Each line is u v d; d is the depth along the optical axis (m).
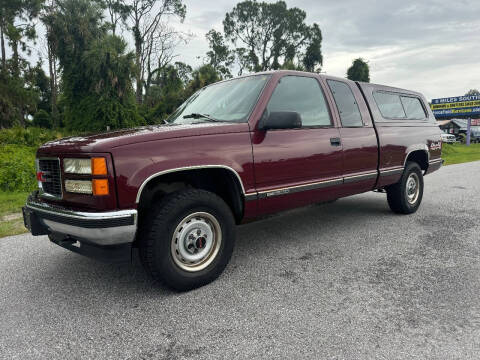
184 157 2.74
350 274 3.18
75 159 2.57
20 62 34.12
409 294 2.76
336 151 3.87
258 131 3.21
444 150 21.86
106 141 2.53
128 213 2.50
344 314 2.48
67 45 27.30
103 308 2.67
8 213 6.11
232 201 3.24
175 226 2.74
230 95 3.59
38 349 2.17
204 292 2.88
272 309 2.58
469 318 2.40
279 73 3.54
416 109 5.53
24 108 33.62
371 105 4.55
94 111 23.39
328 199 3.95
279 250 3.87
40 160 2.99
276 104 3.41
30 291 2.99
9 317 2.56
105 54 23.27
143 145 2.60
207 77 25.23
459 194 7.02
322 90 3.95
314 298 2.73
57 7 28.23
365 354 2.04
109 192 2.46
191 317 2.50
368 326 2.33
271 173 3.27
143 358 2.06
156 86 41.25
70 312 2.62
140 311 2.61
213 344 2.18
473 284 2.92
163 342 2.21
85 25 27.91
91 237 2.50
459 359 1.99
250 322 2.41
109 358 2.07
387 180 4.71
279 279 3.10
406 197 5.20
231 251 3.11
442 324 2.34
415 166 5.27
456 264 3.36
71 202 2.63
